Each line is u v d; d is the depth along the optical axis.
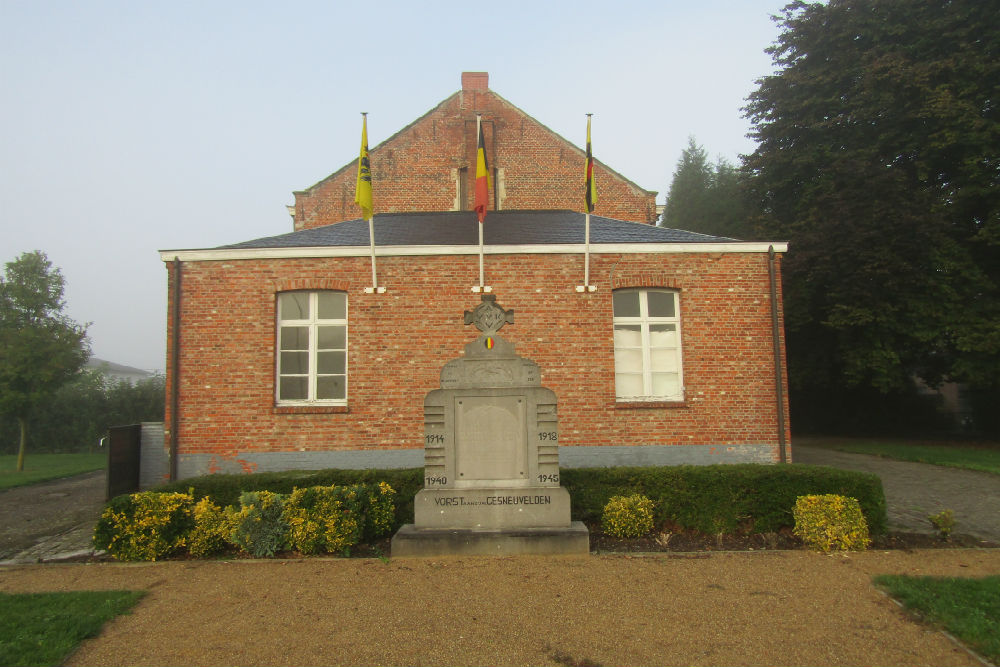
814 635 4.99
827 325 20.33
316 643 4.90
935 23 20.56
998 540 8.14
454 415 7.64
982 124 19.08
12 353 18.89
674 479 8.37
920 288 19.97
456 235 13.45
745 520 8.30
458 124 21.48
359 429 11.82
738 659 4.59
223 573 6.87
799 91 23.83
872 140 21.80
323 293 12.30
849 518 7.59
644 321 12.33
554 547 7.32
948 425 25.73
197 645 4.90
